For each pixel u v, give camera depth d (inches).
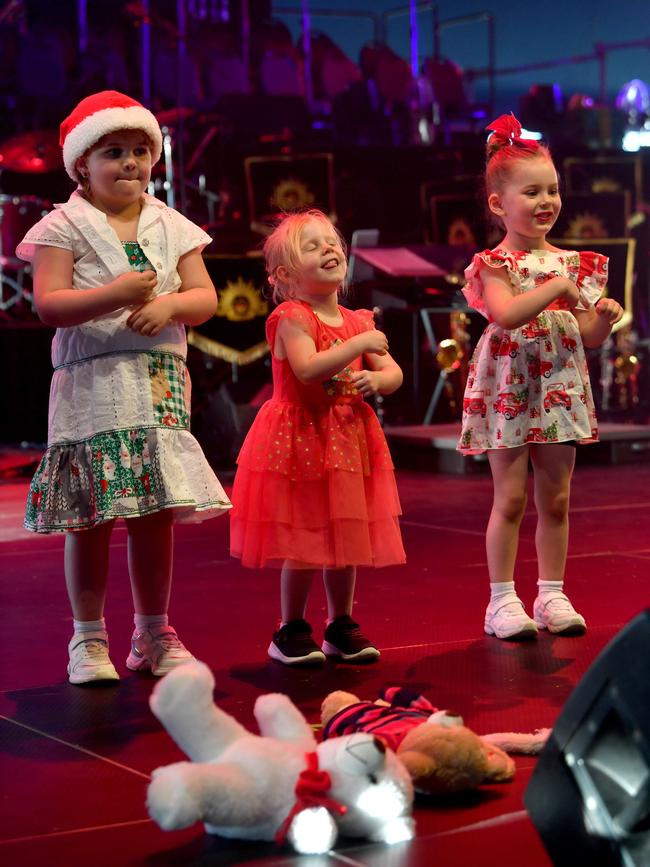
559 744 51.5
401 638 111.1
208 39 409.4
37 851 60.7
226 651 107.3
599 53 446.0
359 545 101.0
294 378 104.4
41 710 88.8
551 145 378.6
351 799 59.2
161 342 100.3
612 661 49.1
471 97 454.0
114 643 111.8
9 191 362.9
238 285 307.6
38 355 333.1
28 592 138.1
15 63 382.3
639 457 271.4
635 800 47.6
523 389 114.6
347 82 432.1
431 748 65.3
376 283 317.4
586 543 162.1
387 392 104.2
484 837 60.6
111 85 379.2
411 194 367.6
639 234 380.8
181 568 151.2
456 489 229.9
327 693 92.3
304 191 346.6
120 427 97.5
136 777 72.5
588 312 117.4
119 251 99.7
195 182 364.2
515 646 107.1
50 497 98.4
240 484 105.7
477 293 118.9
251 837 60.7
